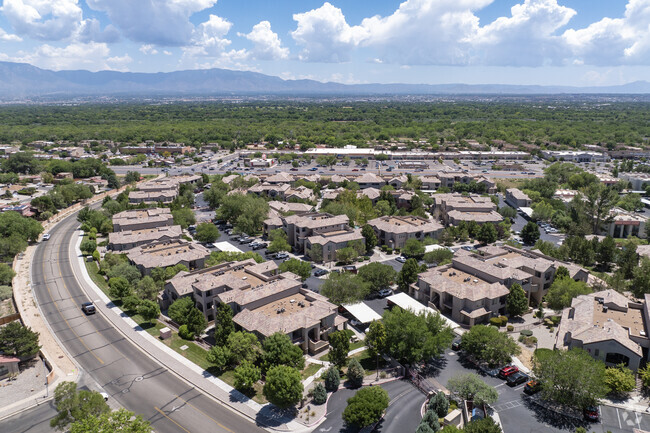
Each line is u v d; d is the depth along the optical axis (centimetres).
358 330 11119
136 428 6406
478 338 9300
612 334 8744
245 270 12281
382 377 9050
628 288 12719
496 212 19612
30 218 18875
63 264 15450
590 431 7425
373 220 18038
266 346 8856
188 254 14000
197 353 9962
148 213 18375
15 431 7656
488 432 6475
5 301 12812
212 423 7750
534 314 11806
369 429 7512
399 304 11862
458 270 12825
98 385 8850
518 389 8619
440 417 7794
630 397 8294
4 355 9506
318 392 8244
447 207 19738
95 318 11694
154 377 9112
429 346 9075
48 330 11075
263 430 7562
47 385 8881
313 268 14950
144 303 11119
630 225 18475
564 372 7862
